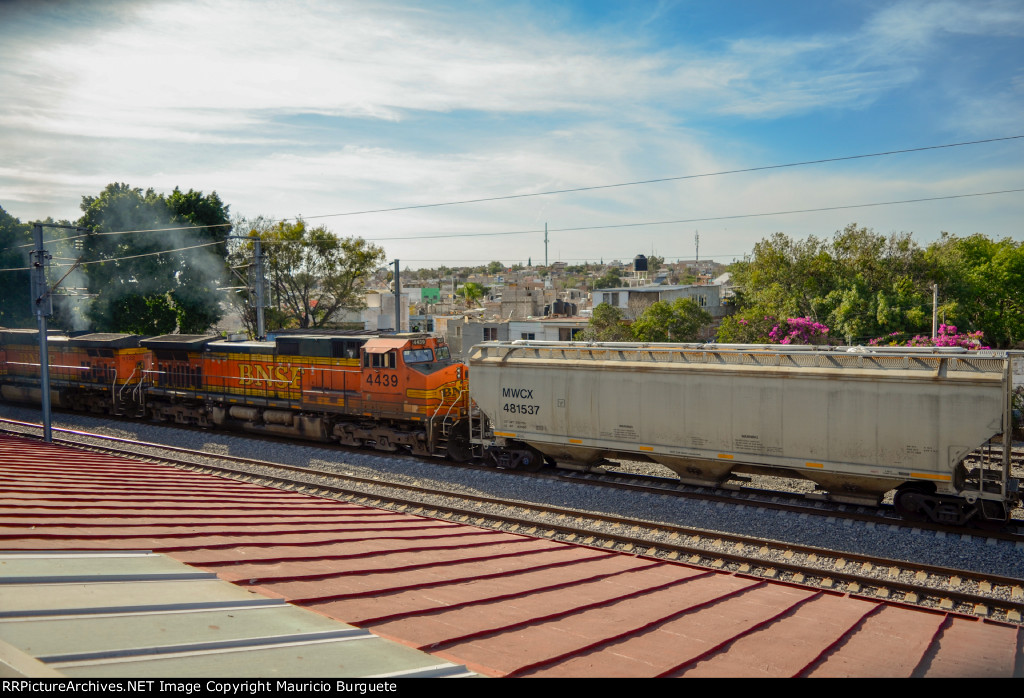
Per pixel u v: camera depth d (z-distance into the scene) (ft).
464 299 356.59
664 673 19.16
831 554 45.57
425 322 205.05
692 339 142.51
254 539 30.27
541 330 169.07
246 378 91.76
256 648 16.81
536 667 18.66
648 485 62.49
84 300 161.99
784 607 28.68
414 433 75.82
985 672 21.97
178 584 21.62
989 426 46.83
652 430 60.80
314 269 176.45
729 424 56.95
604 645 21.52
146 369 106.83
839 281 147.33
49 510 30.96
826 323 143.54
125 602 18.80
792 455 54.60
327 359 82.74
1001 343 175.22
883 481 51.67
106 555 24.02
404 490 63.77
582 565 33.86
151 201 161.17
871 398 50.96
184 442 89.30
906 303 137.90
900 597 40.24
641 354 62.34
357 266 175.52
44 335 79.56
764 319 139.13
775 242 159.12
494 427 70.23
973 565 44.55
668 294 189.47
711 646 22.20
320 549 30.22
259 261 104.06
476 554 33.53
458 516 56.13
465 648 19.67
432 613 22.84
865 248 152.66
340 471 73.67
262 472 70.18
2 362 124.77
